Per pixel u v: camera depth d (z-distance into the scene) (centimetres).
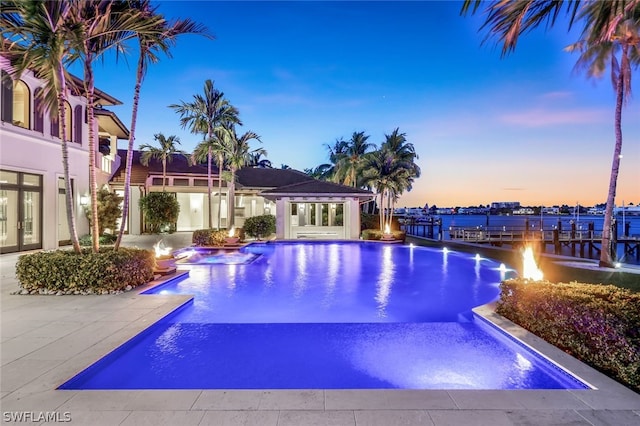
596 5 445
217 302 809
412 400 321
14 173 1322
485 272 1227
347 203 2256
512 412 302
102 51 860
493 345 513
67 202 798
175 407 308
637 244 2861
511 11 462
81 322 551
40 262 735
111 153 2392
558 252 2508
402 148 3158
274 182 3047
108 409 305
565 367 396
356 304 805
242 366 445
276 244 2064
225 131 2047
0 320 559
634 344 364
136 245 1742
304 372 429
